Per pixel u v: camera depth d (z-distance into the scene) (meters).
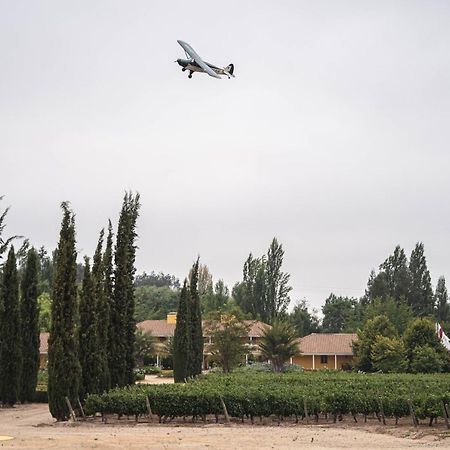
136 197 39.34
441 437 25.92
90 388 33.84
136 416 30.84
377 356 66.25
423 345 66.81
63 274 33.16
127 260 38.41
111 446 21.61
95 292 35.00
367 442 24.38
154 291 139.88
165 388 33.00
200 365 56.34
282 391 32.12
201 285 119.31
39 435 25.42
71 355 32.62
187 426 29.33
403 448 22.88
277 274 103.94
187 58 30.14
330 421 31.61
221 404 30.41
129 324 38.06
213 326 67.12
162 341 91.56
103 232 37.59
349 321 106.81
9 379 42.16
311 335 88.50
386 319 71.44
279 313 101.94
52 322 32.94
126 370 37.47
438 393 31.30
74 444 21.91
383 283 110.00
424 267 110.19
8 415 37.03
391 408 29.95
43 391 45.34
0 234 53.59
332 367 84.06
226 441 23.86
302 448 22.38
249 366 70.25
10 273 43.19
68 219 33.75
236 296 107.75
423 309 107.38
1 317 42.72
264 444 23.31
